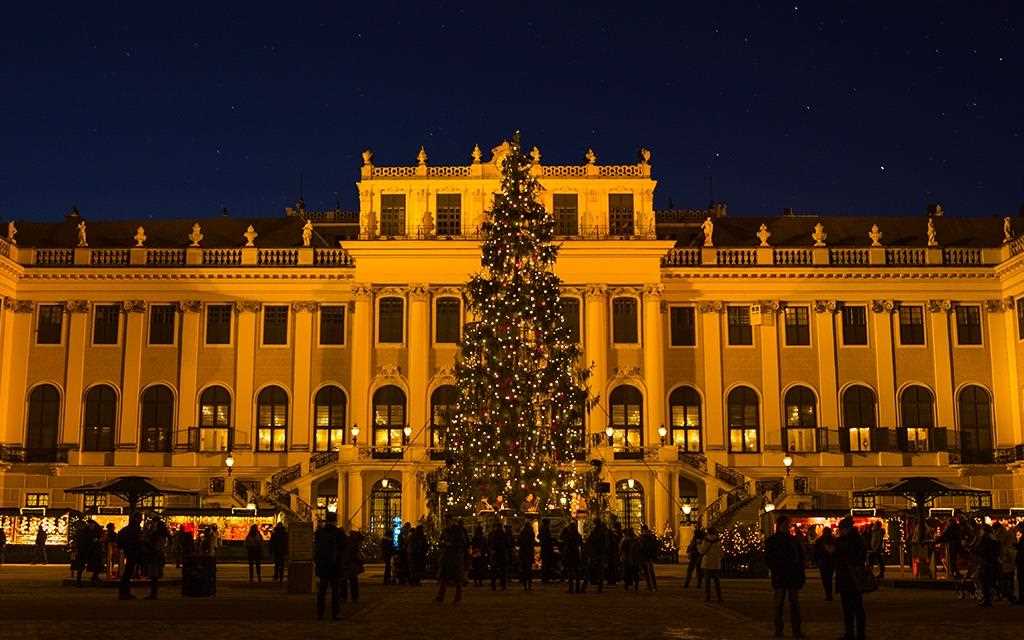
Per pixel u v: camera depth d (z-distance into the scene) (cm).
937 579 3422
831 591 2877
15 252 6228
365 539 5075
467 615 2467
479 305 4684
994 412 6141
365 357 6044
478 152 6184
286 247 6369
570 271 6084
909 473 6041
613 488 5797
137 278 6259
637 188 6159
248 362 6206
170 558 4794
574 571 3222
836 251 6278
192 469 6094
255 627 2203
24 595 3002
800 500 5431
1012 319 6138
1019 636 2080
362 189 6162
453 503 4578
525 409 4488
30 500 6109
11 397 6184
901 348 6206
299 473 5900
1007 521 4462
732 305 6259
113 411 6194
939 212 7238
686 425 6172
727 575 3906
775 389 6169
